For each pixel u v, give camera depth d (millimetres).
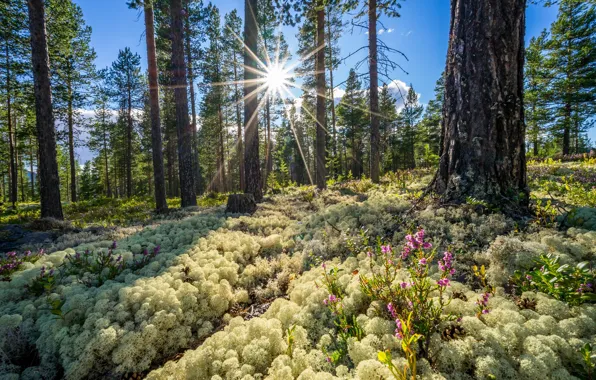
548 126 23547
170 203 15062
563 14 21047
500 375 1697
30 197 41562
